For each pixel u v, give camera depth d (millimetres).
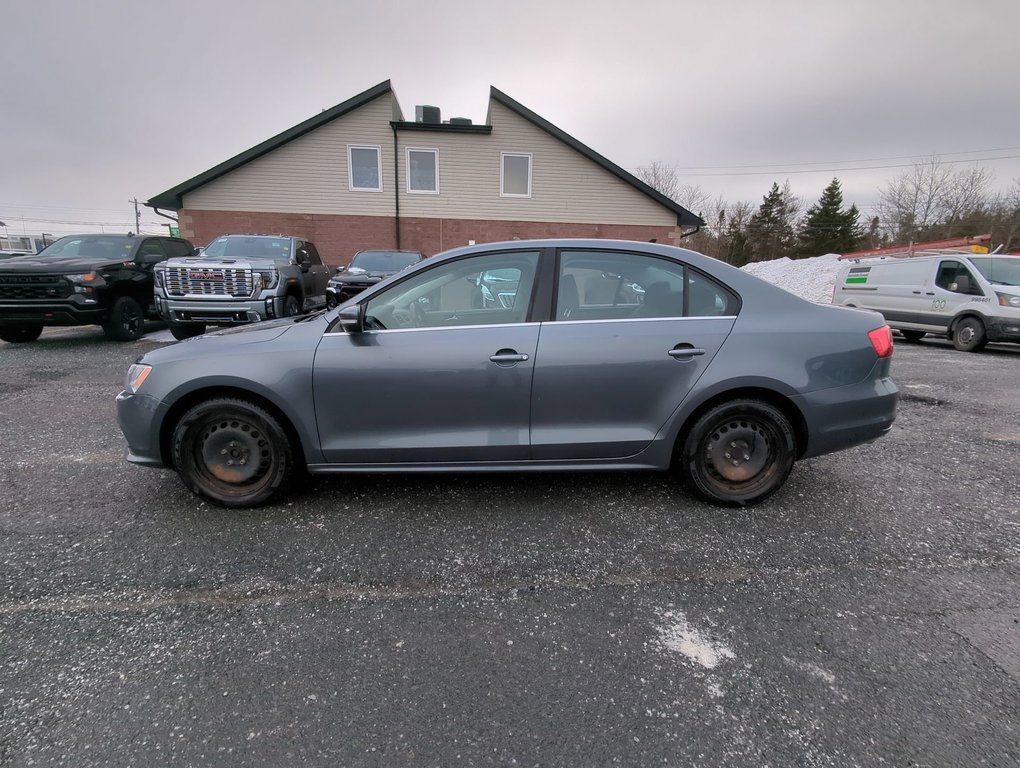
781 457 3102
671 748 1634
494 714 1755
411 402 2951
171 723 1704
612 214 17906
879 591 2416
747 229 55531
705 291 3074
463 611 2264
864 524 3020
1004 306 9273
